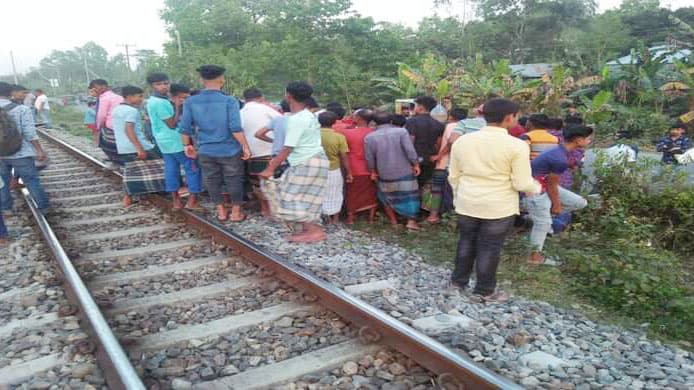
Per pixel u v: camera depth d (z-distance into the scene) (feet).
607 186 21.61
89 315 11.21
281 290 13.91
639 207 20.75
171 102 21.72
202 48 109.60
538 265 16.30
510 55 130.52
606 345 11.19
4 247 18.15
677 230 19.13
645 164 22.44
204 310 12.92
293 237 18.24
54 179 30.55
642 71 67.82
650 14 127.54
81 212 22.81
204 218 19.58
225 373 10.08
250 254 16.01
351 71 91.04
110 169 30.45
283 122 18.88
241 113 20.75
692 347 11.48
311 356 10.46
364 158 20.95
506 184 12.80
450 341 10.94
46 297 13.78
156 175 23.00
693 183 22.52
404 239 19.38
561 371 10.00
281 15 119.55
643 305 13.42
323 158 17.44
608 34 104.78
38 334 11.66
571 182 19.07
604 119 58.39
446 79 67.77
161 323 12.21
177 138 20.92
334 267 15.67
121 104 22.00
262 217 21.52
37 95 63.31
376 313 11.09
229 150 19.84
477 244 13.56
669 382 9.62
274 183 17.85
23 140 20.70
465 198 13.10
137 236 19.21
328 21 109.09
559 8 139.85
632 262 15.88
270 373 9.90
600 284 14.70
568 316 12.70
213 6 126.52
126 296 13.83
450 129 20.11
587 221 19.92
